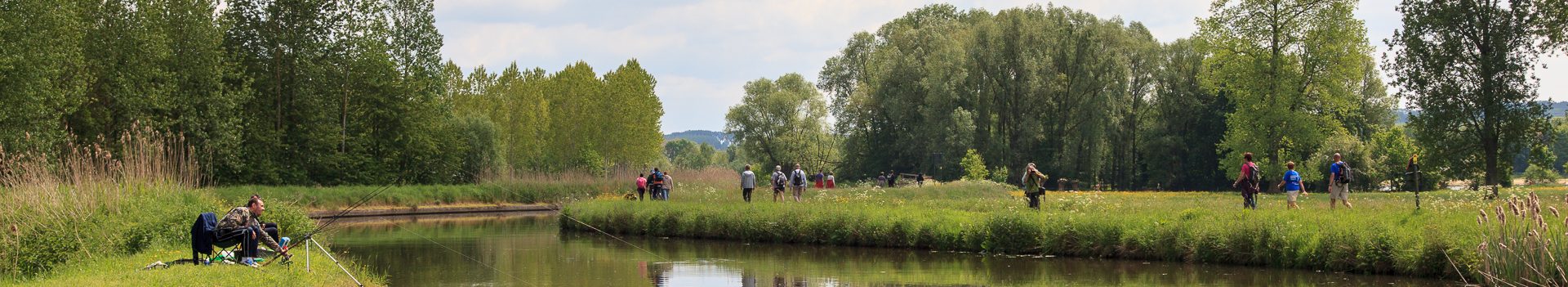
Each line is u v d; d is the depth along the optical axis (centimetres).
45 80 3091
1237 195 3703
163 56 3925
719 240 2422
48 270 1396
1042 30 6581
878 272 1673
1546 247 1172
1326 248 1552
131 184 1822
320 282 1260
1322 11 4466
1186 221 1775
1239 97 4688
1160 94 7019
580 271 1758
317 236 1930
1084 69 6456
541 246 2306
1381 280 1430
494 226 3198
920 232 2059
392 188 4253
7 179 1714
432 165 5159
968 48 6800
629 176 4794
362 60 4794
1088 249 1828
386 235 2736
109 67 3841
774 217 2320
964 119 6519
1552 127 3800
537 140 6725
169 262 1328
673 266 1842
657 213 2641
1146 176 7644
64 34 3300
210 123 4128
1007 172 6166
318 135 4734
